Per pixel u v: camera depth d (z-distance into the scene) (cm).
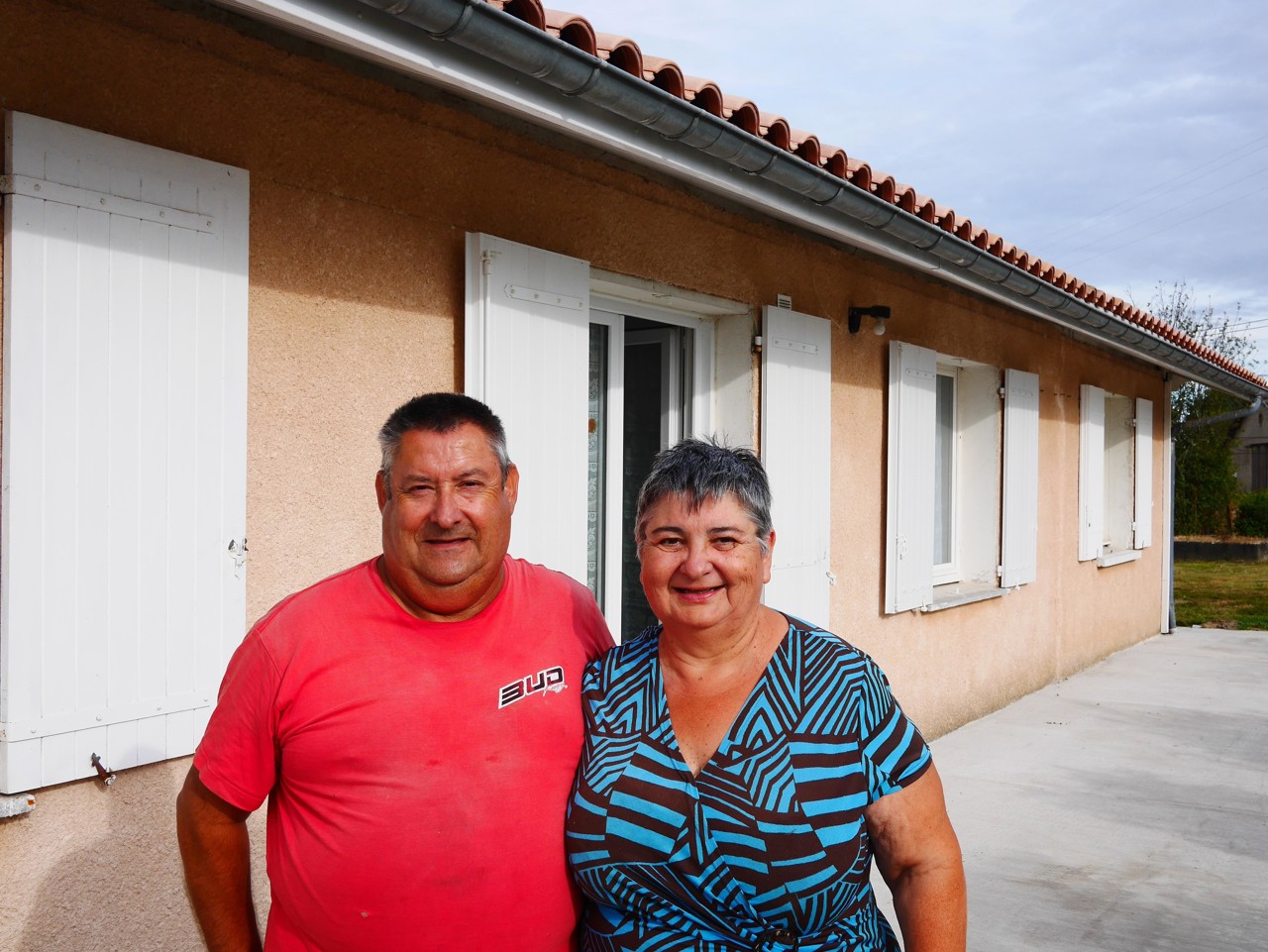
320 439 300
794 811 171
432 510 175
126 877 257
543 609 198
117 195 246
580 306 374
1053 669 856
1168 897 423
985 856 464
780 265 498
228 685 183
